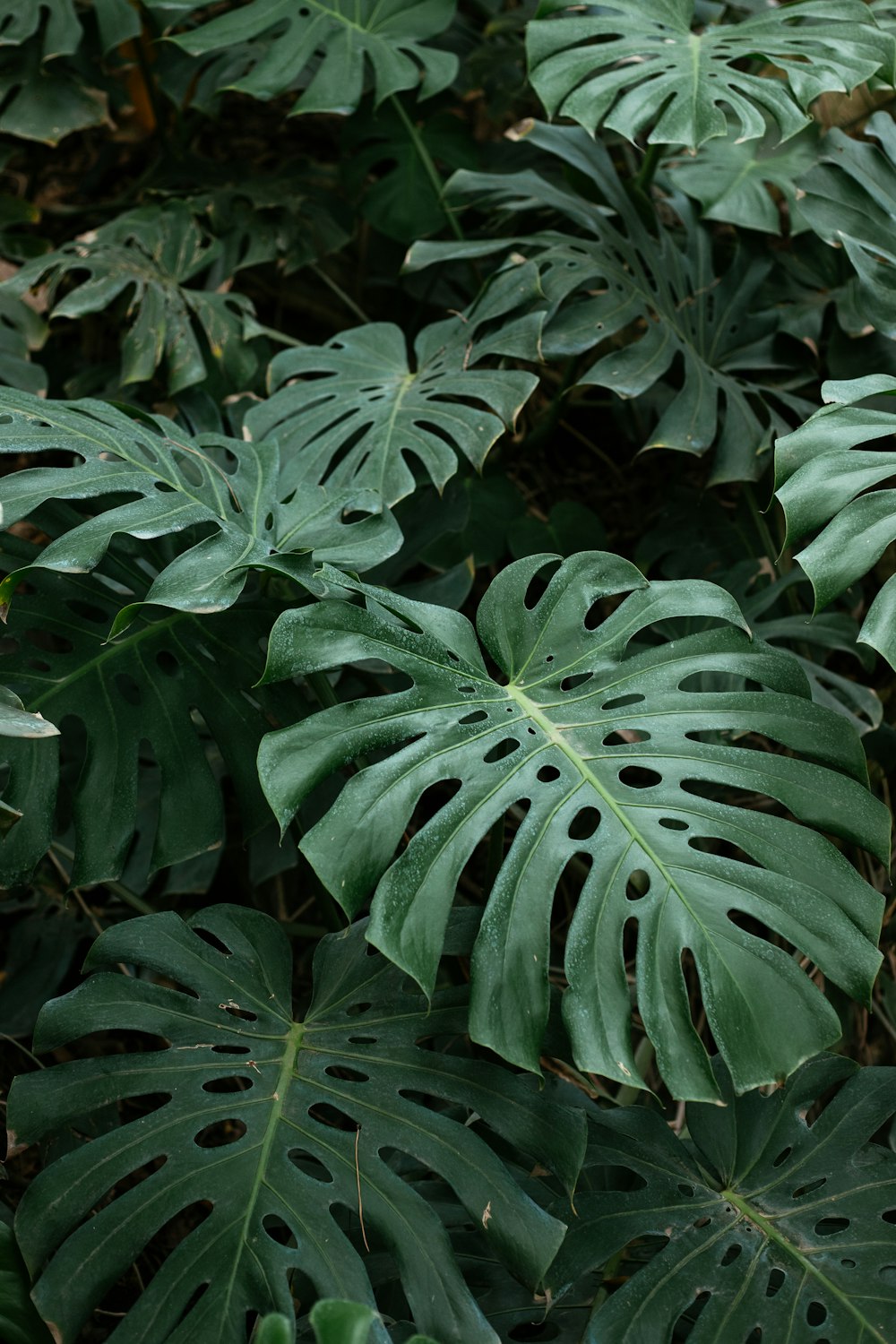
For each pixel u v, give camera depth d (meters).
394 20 4.22
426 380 3.83
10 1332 3.00
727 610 3.28
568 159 3.99
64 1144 3.44
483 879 4.09
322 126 5.18
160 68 4.55
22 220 4.44
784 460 3.22
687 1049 2.97
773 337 4.04
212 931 3.27
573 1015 2.99
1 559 3.41
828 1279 3.10
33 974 3.81
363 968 3.26
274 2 4.20
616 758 3.16
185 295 4.20
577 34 3.81
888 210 3.88
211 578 3.22
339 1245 3.02
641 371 3.79
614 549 4.55
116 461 3.38
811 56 3.76
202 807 3.34
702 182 3.95
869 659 3.70
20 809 3.27
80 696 3.36
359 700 3.16
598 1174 3.39
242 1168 3.07
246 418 3.81
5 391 3.43
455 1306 3.00
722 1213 3.17
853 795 3.13
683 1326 3.19
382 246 4.68
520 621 3.31
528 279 3.83
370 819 3.07
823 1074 3.27
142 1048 3.99
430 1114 3.12
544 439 4.13
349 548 3.38
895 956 3.81
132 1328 2.98
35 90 4.35
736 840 3.09
